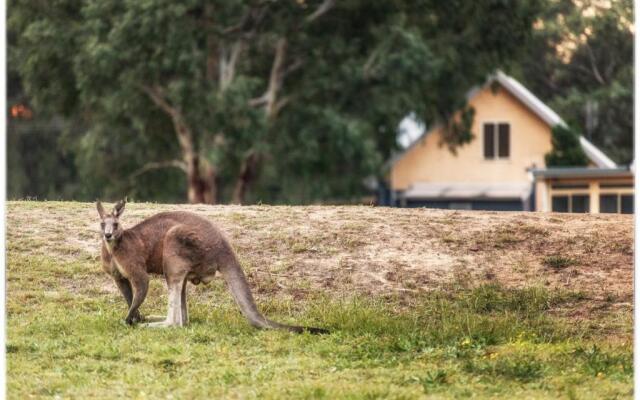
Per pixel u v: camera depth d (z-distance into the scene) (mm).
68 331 25469
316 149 80000
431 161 94812
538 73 117125
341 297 28625
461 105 86812
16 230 32312
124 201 25406
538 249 31484
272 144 82312
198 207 35094
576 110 111688
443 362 23156
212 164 78062
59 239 31922
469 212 34844
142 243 25531
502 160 93875
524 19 85812
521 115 93750
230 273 25625
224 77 82438
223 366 22781
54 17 81375
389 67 80250
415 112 84000
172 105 79500
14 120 104562
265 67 88250
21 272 29594
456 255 31016
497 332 25641
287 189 86625
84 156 89250
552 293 28688
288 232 32188
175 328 25359
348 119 81625
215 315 26719
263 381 21625
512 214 34688
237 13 79062
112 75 78438
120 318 26422
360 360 23234
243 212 34156
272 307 27812
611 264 30516
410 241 31734
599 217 34406
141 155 88750
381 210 34781
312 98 84250
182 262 25359
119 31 74625
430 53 81062
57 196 103750
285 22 81312
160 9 73875
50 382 21594
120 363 23047
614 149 110625
